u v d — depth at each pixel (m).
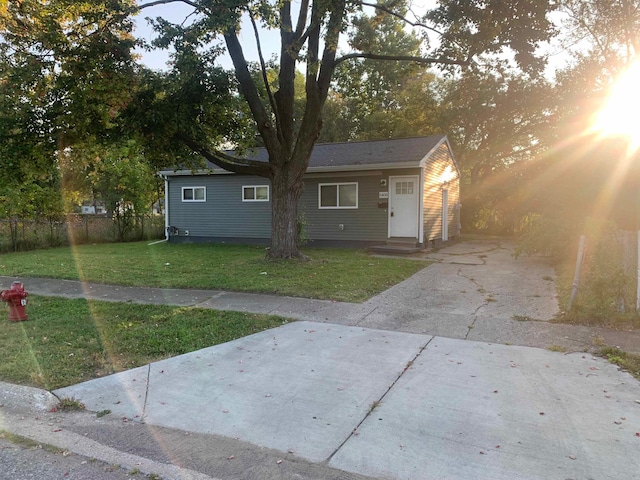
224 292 7.75
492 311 6.30
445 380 3.92
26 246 15.85
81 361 4.49
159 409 3.47
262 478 2.56
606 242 7.06
